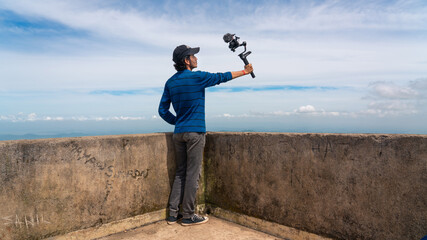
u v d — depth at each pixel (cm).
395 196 184
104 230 246
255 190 264
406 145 179
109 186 248
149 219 274
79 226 234
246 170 271
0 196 198
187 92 251
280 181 245
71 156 228
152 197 276
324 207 218
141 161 268
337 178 210
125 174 258
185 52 257
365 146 197
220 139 294
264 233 254
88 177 237
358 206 200
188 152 262
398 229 183
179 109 259
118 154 253
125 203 259
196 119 254
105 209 247
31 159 210
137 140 265
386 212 188
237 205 280
